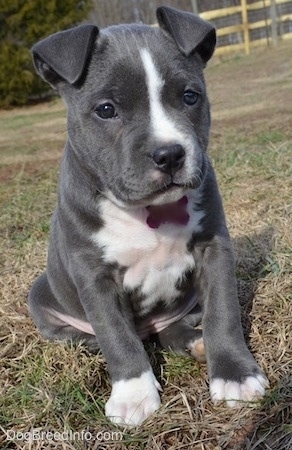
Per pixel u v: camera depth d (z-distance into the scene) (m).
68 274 0.65
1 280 0.88
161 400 0.57
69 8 3.39
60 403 0.57
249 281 0.75
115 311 0.59
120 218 0.59
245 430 0.51
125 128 0.55
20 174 1.56
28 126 2.59
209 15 4.06
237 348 0.57
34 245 1.01
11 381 0.63
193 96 0.58
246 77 2.80
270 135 1.49
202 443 0.50
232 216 0.98
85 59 0.56
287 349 0.60
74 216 0.60
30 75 3.32
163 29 0.59
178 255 0.61
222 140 1.56
